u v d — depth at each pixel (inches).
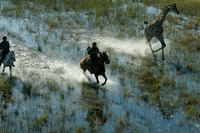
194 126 417.1
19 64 610.2
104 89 526.3
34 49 692.7
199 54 698.8
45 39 742.5
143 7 1047.0
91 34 815.7
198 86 542.3
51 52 685.9
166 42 771.4
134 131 400.5
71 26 858.8
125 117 434.9
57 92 506.9
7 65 552.4
